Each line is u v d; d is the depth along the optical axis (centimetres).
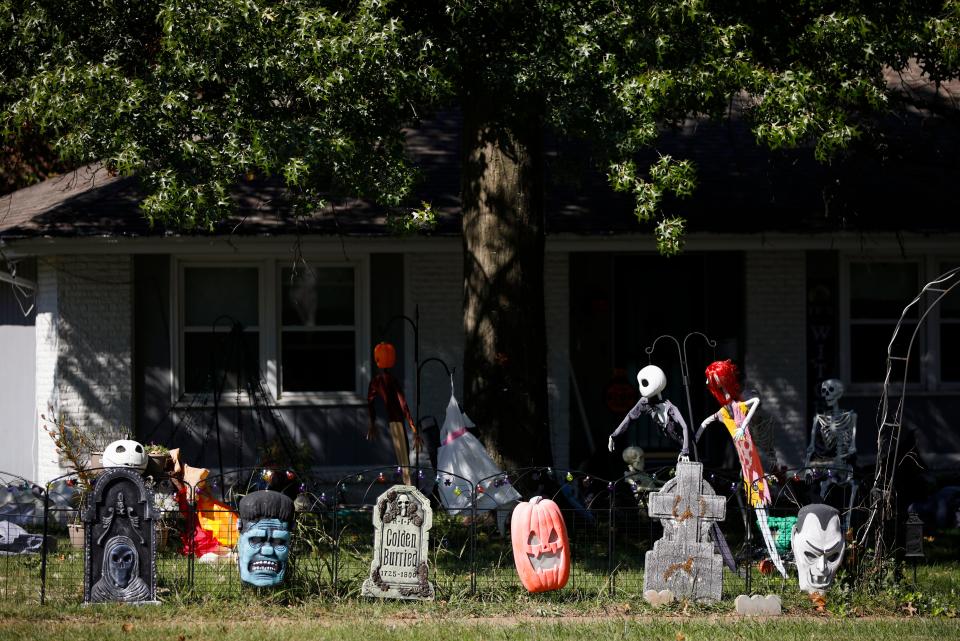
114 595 2398
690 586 2488
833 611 2441
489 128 3225
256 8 2695
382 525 2472
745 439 2786
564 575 2511
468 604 2459
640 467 3434
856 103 3116
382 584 2469
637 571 2839
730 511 3650
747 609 2434
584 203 3975
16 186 5288
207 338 3934
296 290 3994
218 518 2983
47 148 5228
